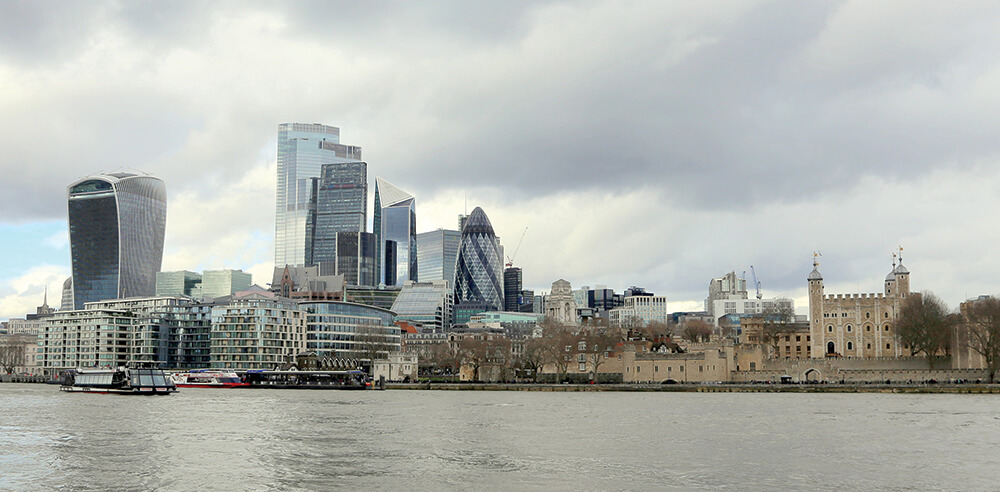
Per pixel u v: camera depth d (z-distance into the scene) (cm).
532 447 14312
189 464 12538
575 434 16175
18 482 11162
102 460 12912
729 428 17125
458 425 18000
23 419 19412
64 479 11356
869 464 12419
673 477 11438
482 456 13288
